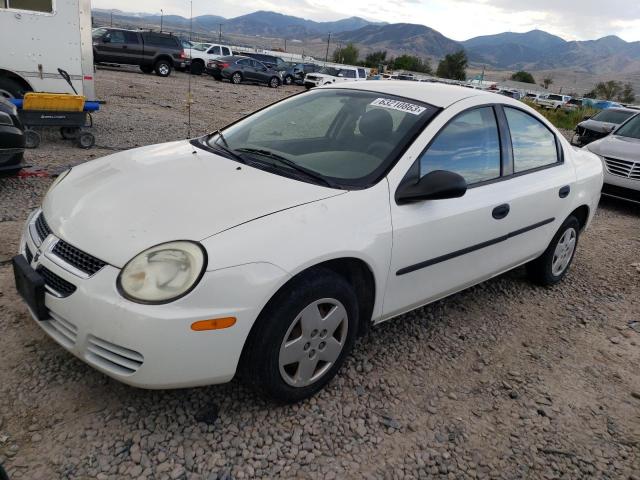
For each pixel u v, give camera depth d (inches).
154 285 83.8
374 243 104.6
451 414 110.1
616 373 135.1
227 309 86.0
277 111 147.2
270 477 88.1
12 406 95.4
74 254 91.8
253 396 105.8
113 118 429.4
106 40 888.3
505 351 137.7
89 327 86.2
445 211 120.4
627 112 634.8
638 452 106.9
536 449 104.0
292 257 91.7
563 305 170.9
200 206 96.2
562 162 167.9
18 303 127.4
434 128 122.2
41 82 336.5
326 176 111.8
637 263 221.9
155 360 84.2
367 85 146.8
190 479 85.5
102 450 88.6
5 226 175.3
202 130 421.7
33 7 320.8
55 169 255.4
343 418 103.7
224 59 1043.9
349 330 107.8
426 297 125.9
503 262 147.6
